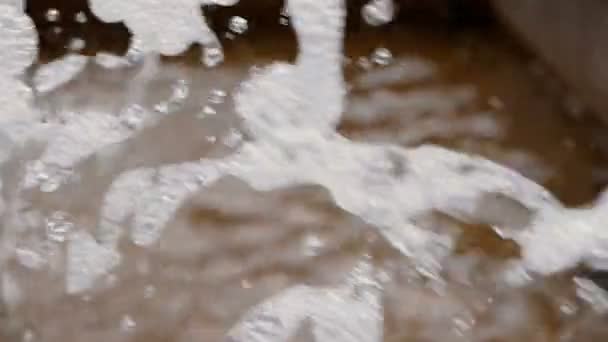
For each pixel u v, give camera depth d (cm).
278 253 59
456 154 61
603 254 57
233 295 57
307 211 60
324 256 58
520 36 60
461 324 56
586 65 53
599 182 59
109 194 61
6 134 63
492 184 60
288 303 57
